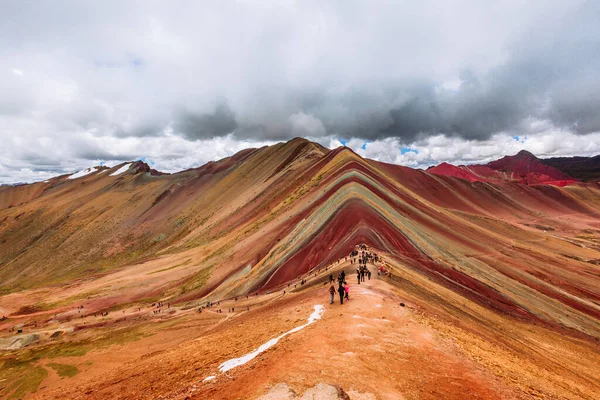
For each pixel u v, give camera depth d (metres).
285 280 56.75
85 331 59.75
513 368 17.77
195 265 102.62
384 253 49.41
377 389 11.82
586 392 19.41
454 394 12.30
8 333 67.62
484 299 47.31
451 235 80.31
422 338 18.30
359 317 21.30
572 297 61.34
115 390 17.42
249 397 10.81
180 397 12.27
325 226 67.50
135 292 89.56
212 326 44.38
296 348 15.81
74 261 188.12
